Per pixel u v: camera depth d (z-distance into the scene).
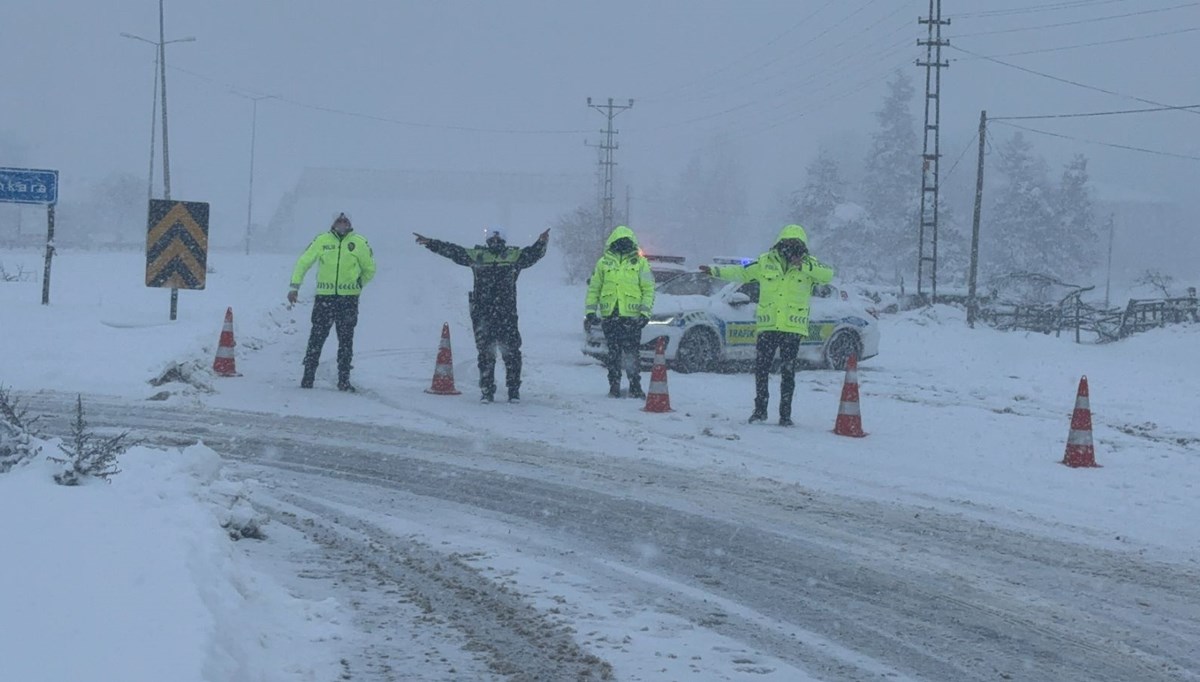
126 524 13.57
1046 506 21.58
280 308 61.69
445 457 24.08
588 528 18.42
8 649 9.63
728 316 43.62
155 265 42.94
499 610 13.91
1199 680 12.55
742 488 22.05
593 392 36.31
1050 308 92.94
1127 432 32.44
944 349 61.34
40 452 16.31
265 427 26.66
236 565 13.84
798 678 12.04
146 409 28.31
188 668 9.42
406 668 11.80
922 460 26.11
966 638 13.68
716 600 14.79
